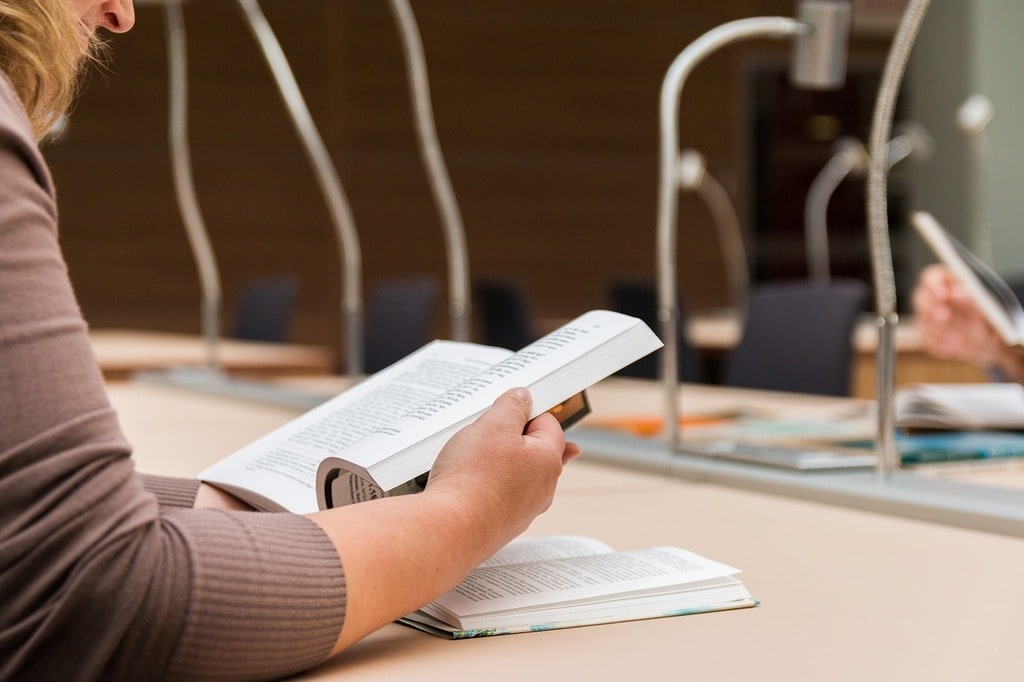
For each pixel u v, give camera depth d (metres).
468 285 8.56
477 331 8.58
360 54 8.24
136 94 7.71
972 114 4.82
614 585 1.00
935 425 1.99
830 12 1.82
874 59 9.13
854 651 0.90
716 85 8.95
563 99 8.73
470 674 0.85
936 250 1.91
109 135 7.68
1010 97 6.94
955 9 7.08
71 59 0.87
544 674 0.85
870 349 4.68
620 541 1.30
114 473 0.73
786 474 1.62
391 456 0.96
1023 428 2.00
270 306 5.86
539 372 0.99
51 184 0.77
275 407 2.87
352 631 0.82
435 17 8.41
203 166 7.90
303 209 8.13
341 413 1.20
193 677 0.75
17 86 0.83
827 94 9.08
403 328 4.73
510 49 8.59
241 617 0.76
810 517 1.43
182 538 0.76
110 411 0.75
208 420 2.60
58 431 0.71
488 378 1.02
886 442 1.54
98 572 0.71
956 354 2.46
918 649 0.90
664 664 0.87
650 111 8.88
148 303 7.81
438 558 0.87
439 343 1.28
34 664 0.72
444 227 8.47
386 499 0.89
